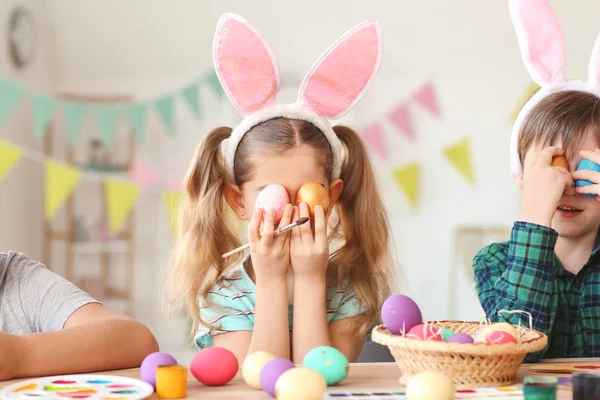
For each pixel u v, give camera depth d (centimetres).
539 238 174
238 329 191
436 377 123
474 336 152
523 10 191
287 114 188
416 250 668
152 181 678
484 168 662
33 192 667
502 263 191
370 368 153
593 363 158
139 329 156
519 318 172
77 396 126
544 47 191
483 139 662
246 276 196
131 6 627
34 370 141
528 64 192
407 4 626
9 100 495
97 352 148
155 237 688
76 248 676
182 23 640
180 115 675
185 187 198
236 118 670
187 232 197
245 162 187
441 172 667
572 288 189
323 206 177
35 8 630
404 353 137
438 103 662
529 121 190
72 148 671
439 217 668
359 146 200
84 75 677
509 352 132
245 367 137
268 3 633
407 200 668
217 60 186
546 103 188
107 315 172
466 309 665
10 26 589
